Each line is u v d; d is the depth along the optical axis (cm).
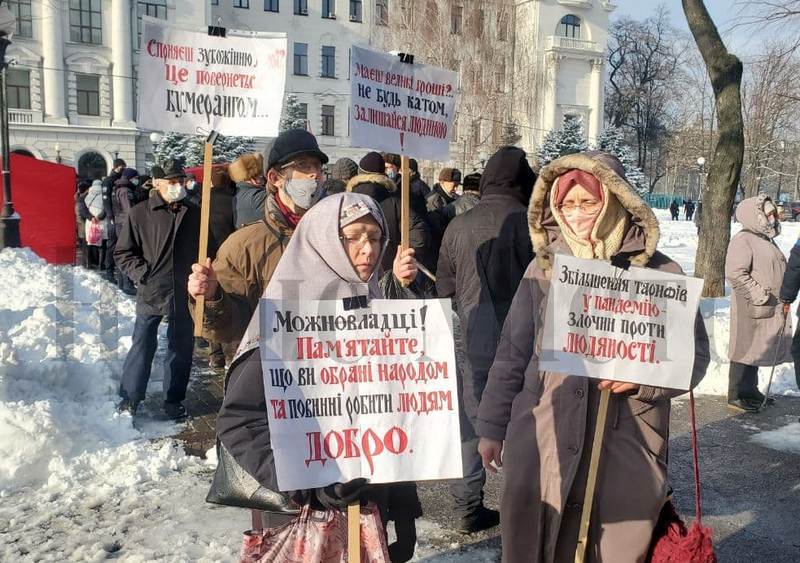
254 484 237
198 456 525
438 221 636
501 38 4047
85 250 1560
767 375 755
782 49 1603
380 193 500
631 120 6712
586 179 258
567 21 5947
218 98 342
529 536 267
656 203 6569
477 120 3906
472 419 374
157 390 693
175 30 337
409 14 3659
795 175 4953
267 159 317
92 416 577
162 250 589
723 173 1084
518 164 404
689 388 255
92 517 430
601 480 258
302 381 234
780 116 3266
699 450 559
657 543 255
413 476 237
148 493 462
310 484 229
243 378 236
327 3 5284
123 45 4378
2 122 1393
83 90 4359
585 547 255
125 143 4416
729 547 409
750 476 509
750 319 650
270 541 240
